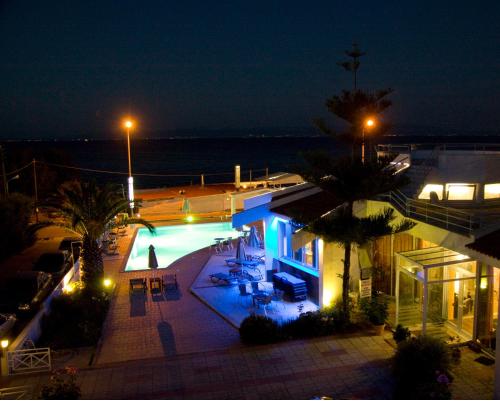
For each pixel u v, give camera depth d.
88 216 18.89
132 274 21.70
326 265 16.14
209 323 15.75
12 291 17.81
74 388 10.81
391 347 13.32
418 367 11.02
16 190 42.72
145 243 29.86
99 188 19.98
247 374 11.98
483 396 10.79
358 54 14.59
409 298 16.17
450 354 12.05
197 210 39.62
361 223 14.02
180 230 33.00
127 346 14.06
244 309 16.80
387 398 10.70
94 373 12.25
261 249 25.47
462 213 13.91
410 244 16.86
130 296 18.64
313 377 11.72
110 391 11.28
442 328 14.47
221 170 120.56
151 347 13.95
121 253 25.36
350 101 14.84
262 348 13.48
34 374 12.29
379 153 19.30
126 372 12.27
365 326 14.73
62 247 25.81
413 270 15.67
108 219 19.34
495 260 11.41
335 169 13.64
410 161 18.61
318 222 14.11
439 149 18.66
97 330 14.88
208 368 12.35
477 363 12.34
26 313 16.89
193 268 22.64
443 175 17.02
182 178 99.94
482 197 16.84
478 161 16.72
